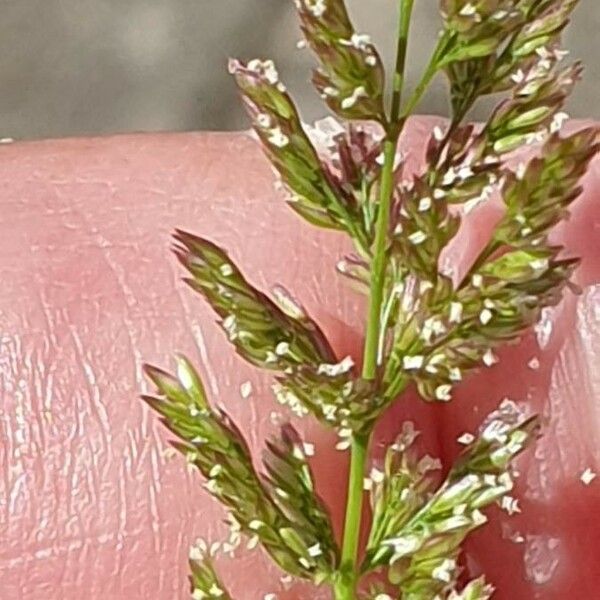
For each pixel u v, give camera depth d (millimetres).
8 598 65
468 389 68
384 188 51
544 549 68
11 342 67
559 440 68
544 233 51
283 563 55
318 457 66
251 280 69
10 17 152
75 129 149
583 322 68
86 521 66
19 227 70
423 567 54
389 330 53
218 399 67
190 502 66
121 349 67
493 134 51
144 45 151
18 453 66
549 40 51
